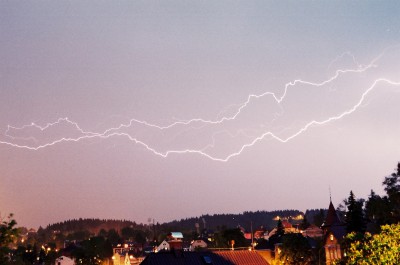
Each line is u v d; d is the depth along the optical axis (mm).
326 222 100125
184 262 63969
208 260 65125
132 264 159125
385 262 29516
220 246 121562
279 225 140250
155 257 63594
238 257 67375
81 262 146625
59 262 154750
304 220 189625
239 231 123125
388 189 65375
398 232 30875
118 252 180125
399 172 65562
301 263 86625
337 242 86438
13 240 27000
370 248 30953
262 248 107312
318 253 95938
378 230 64438
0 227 26828
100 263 149875
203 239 163875
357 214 79875
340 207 108812
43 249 162750
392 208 66062
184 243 178250
